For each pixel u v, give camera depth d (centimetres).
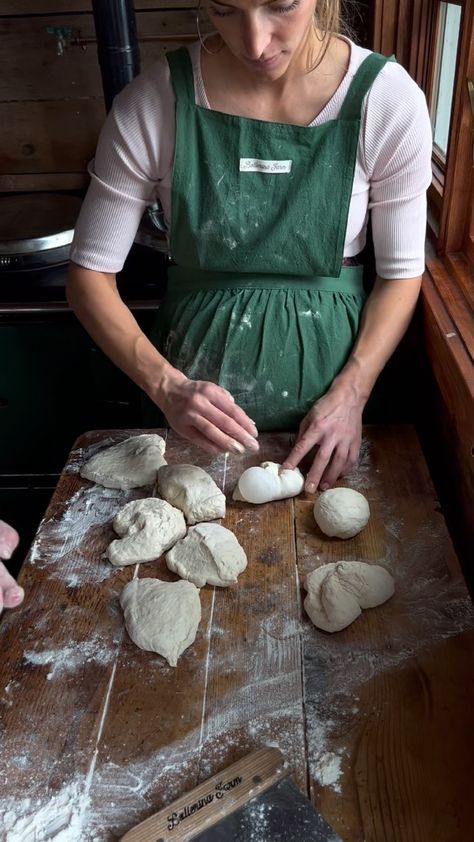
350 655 85
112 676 85
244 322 121
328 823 69
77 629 91
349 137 109
